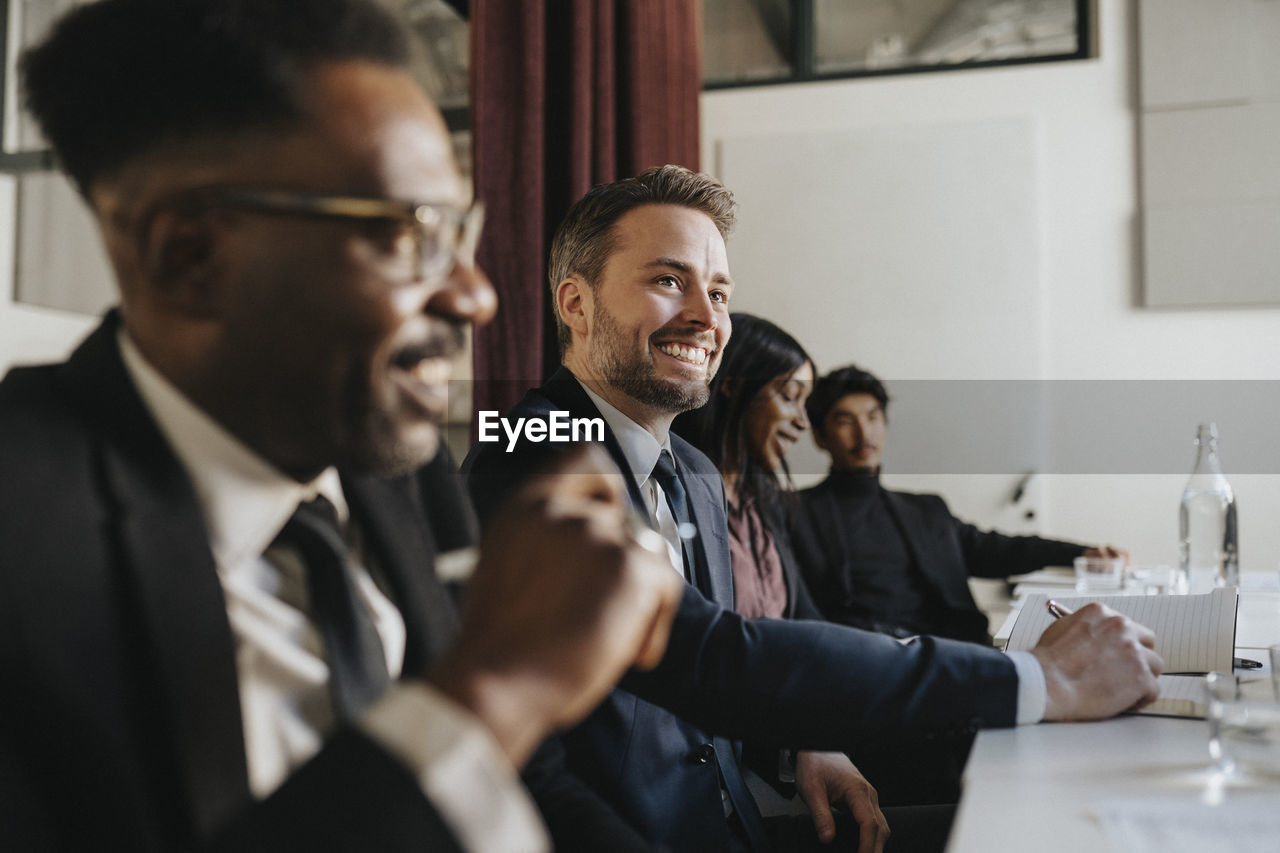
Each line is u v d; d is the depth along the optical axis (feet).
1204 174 11.65
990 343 12.33
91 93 1.54
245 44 1.52
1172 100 11.75
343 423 1.67
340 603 1.87
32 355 5.74
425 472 2.42
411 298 1.63
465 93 10.90
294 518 1.87
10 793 1.40
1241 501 11.59
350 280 1.58
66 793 1.46
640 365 4.22
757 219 13.05
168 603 1.59
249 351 1.61
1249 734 2.35
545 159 9.36
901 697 2.84
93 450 1.65
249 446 1.76
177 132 1.53
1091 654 3.02
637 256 4.25
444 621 2.17
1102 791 2.25
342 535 2.07
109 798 1.47
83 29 1.55
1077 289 12.15
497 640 1.39
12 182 5.68
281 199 1.53
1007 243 12.32
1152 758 2.51
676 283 4.26
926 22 12.87
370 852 1.20
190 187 1.54
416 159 1.64
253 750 1.75
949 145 12.51
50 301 5.83
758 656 2.91
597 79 9.86
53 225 5.82
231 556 1.78
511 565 1.47
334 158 1.57
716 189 4.41
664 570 1.53
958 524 9.66
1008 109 12.41
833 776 4.15
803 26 13.12
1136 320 11.96
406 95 1.66
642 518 3.81
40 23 5.61
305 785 1.24
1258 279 11.48
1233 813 2.08
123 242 1.60
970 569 9.64
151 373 1.74
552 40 9.39
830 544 8.68
